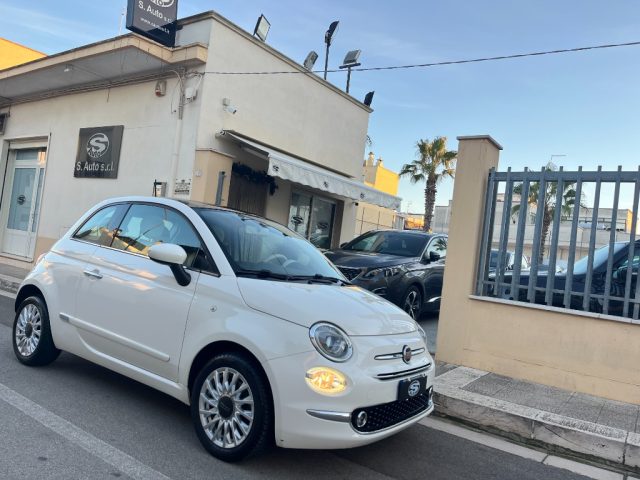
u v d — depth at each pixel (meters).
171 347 3.85
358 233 21.20
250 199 11.27
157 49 9.65
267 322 3.44
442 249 9.50
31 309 5.21
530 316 5.82
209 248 4.02
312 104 12.56
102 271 4.52
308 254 4.79
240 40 10.44
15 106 14.16
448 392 5.05
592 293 5.61
